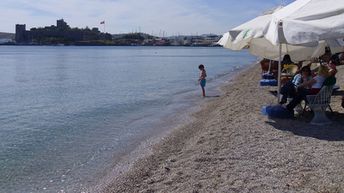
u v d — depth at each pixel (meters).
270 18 11.46
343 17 9.48
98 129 15.30
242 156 9.25
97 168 10.42
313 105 11.65
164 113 18.47
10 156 11.70
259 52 16.56
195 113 17.94
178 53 135.00
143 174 9.44
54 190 8.97
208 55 114.69
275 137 10.66
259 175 7.89
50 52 136.00
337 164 8.16
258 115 13.95
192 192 7.38
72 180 9.58
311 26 9.42
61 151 12.19
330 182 7.20
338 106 14.09
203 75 23.62
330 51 16.39
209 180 7.93
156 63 68.38
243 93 21.25
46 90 29.83
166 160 10.25
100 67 57.47
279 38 9.73
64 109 20.61
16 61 76.19
